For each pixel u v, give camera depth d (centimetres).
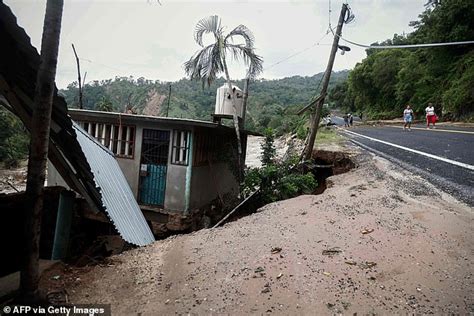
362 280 313
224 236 464
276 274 332
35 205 273
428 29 3300
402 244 386
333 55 1030
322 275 325
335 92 8550
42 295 291
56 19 265
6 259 546
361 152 1129
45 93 265
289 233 448
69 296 305
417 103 3359
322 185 1014
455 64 2950
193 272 353
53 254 525
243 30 1232
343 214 506
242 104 1408
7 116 2456
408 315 260
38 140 267
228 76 1224
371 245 388
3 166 2317
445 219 455
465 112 2478
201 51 1232
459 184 627
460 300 277
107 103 2153
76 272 360
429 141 1284
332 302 280
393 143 1325
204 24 1210
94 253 732
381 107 4816
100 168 626
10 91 416
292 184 885
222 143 1266
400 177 718
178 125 988
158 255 412
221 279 332
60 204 540
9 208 568
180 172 992
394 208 516
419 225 440
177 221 970
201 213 1077
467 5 2680
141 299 301
